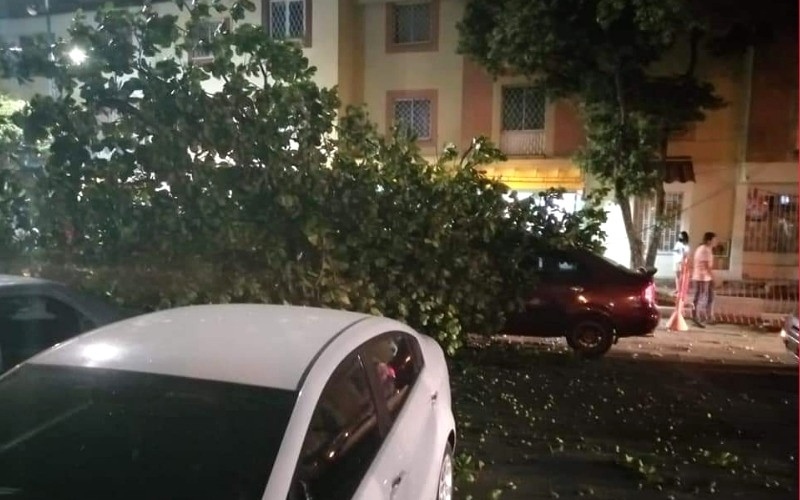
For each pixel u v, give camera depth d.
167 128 6.26
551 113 21.36
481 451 6.33
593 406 8.00
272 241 6.62
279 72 6.74
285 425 2.62
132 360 2.97
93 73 6.39
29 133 6.33
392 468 3.16
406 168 7.48
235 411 2.68
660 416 7.69
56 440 2.68
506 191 8.31
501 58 18.80
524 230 8.85
